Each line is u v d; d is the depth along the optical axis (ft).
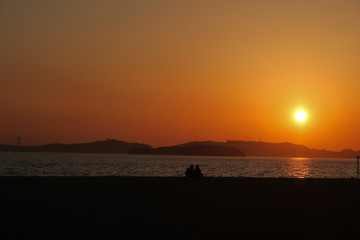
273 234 47.14
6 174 215.72
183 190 87.35
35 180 104.83
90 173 242.17
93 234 44.93
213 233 46.80
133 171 280.31
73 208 60.59
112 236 44.24
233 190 89.92
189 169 121.29
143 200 70.59
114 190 84.33
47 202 65.62
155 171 285.43
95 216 54.75
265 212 61.57
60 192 78.84
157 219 53.78
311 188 98.84
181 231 47.29
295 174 269.44
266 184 107.86
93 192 80.07
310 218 57.36
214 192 85.30
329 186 105.91
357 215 60.64
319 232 48.57
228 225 51.34
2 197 69.97
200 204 67.82
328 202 74.13
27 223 49.47
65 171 259.39
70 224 49.49
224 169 337.72
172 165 420.77
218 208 64.23
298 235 46.91
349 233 48.37
